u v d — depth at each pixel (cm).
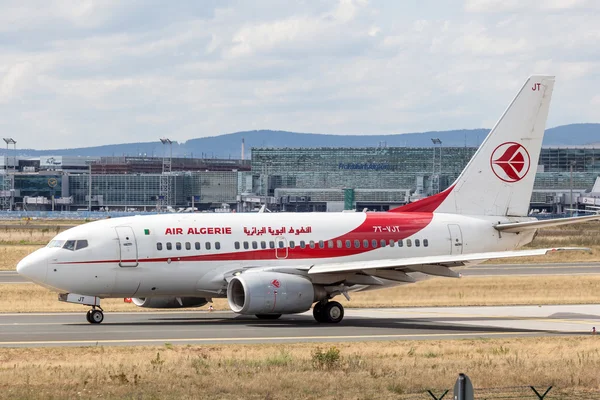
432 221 16138
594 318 15175
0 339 11469
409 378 8619
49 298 17475
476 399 7800
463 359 9888
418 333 12575
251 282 13550
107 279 13688
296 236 15025
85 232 13750
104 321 14112
